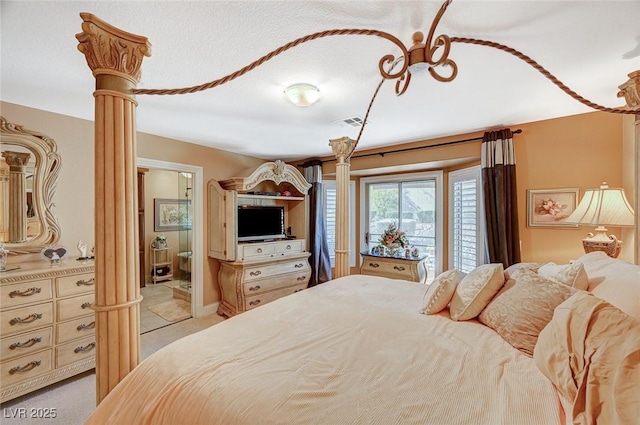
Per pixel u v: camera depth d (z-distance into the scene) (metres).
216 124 2.96
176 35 1.50
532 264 1.92
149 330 3.37
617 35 1.50
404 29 1.48
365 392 0.96
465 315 1.62
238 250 3.57
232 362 1.16
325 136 3.44
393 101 2.39
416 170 4.36
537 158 2.91
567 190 2.76
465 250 3.72
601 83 2.05
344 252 2.70
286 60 1.74
